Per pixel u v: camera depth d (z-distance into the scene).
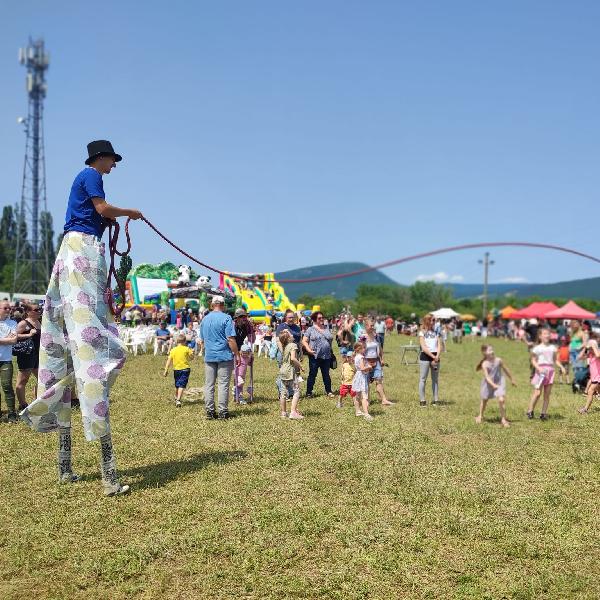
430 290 102.50
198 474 6.66
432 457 7.71
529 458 7.84
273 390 13.46
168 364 15.19
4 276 96.56
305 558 4.77
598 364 11.82
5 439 8.12
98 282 6.26
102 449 6.01
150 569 4.52
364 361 10.46
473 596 4.24
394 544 5.04
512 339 51.12
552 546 5.09
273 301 31.22
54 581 4.33
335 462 7.25
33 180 89.19
